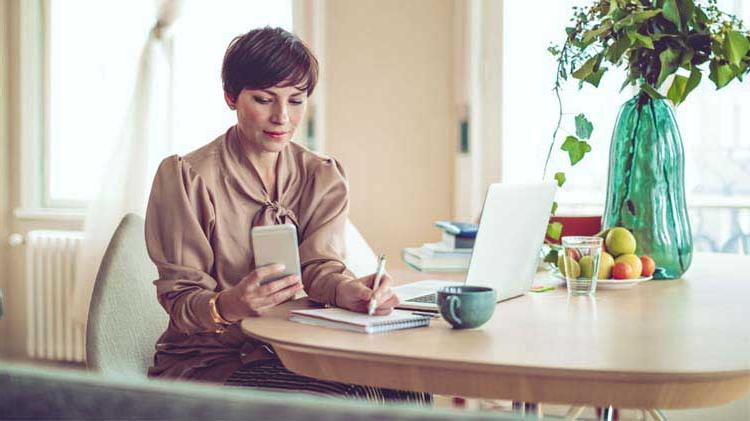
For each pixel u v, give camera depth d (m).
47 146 4.61
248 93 1.76
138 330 1.83
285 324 1.48
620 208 2.03
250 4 4.18
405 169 3.92
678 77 2.08
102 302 1.74
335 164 1.97
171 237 1.73
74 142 4.57
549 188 1.80
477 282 1.59
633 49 2.00
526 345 1.28
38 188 4.60
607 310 1.60
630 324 1.45
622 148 2.03
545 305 1.66
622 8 1.95
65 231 4.48
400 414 0.46
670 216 2.01
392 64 3.92
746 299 1.73
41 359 4.44
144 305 1.86
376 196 3.96
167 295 1.70
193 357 1.78
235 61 1.77
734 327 1.42
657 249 2.00
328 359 1.29
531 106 3.74
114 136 4.27
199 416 0.48
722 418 2.92
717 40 1.93
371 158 3.96
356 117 3.97
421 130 3.89
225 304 1.57
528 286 1.82
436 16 3.84
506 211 1.62
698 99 3.52
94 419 0.50
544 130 3.73
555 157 3.71
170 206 1.75
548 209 1.81
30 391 0.51
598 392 1.13
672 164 2.02
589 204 3.66
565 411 3.18
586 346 1.27
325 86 4.01
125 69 4.44
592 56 2.10
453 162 3.85
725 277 2.08
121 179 4.04
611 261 1.89
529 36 3.73
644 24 1.95
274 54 1.74
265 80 1.74
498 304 1.68
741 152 3.48
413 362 1.21
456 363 1.18
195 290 1.68
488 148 3.80
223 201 1.80
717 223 3.54
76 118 4.56
